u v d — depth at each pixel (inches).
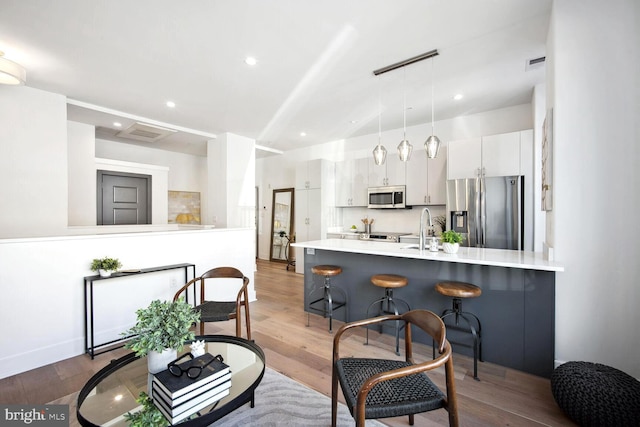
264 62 106.0
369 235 194.1
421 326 56.7
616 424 56.8
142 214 210.7
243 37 90.9
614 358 76.0
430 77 119.4
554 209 80.7
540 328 83.9
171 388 46.4
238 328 91.2
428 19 83.3
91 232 160.6
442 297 101.3
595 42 76.2
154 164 235.8
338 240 145.1
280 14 80.2
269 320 127.4
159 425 44.8
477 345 92.8
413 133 187.6
